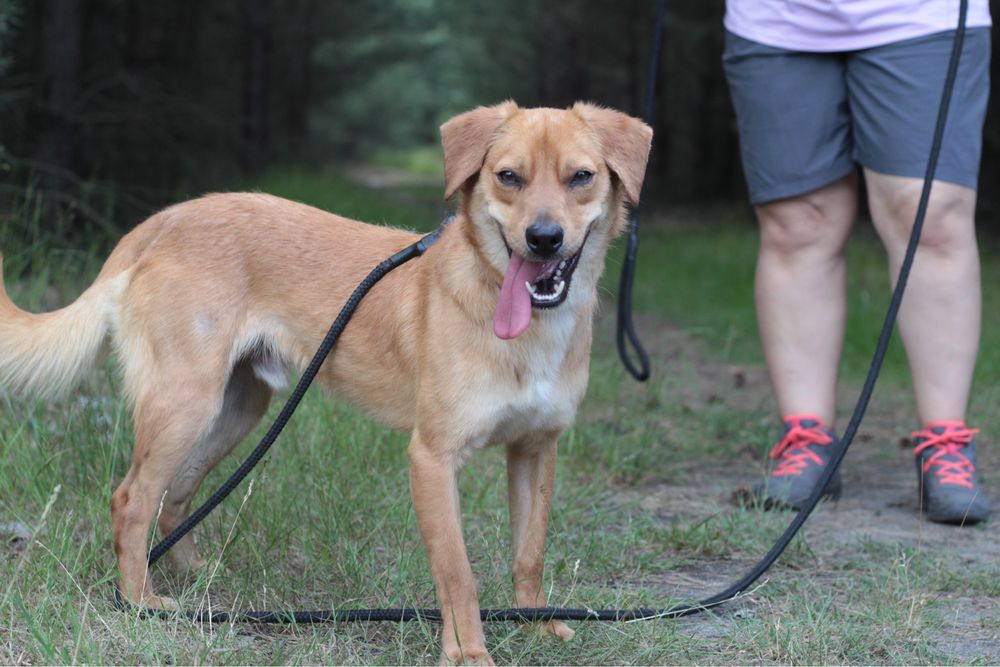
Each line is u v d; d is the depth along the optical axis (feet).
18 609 11.25
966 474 16.24
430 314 11.60
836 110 16.85
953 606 12.89
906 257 14.64
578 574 13.76
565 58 92.12
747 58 17.07
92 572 12.67
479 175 11.70
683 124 93.20
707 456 20.34
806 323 17.37
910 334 16.72
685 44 74.02
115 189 37.29
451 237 11.93
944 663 11.19
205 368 12.48
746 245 53.06
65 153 35.65
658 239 58.49
